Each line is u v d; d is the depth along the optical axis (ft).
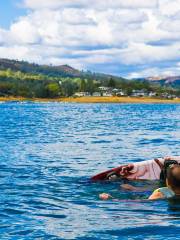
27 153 70.08
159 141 91.04
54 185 43.14
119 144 85.40
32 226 28.71
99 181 45.44
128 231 27.40
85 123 173.47
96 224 29.07
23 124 162.20
